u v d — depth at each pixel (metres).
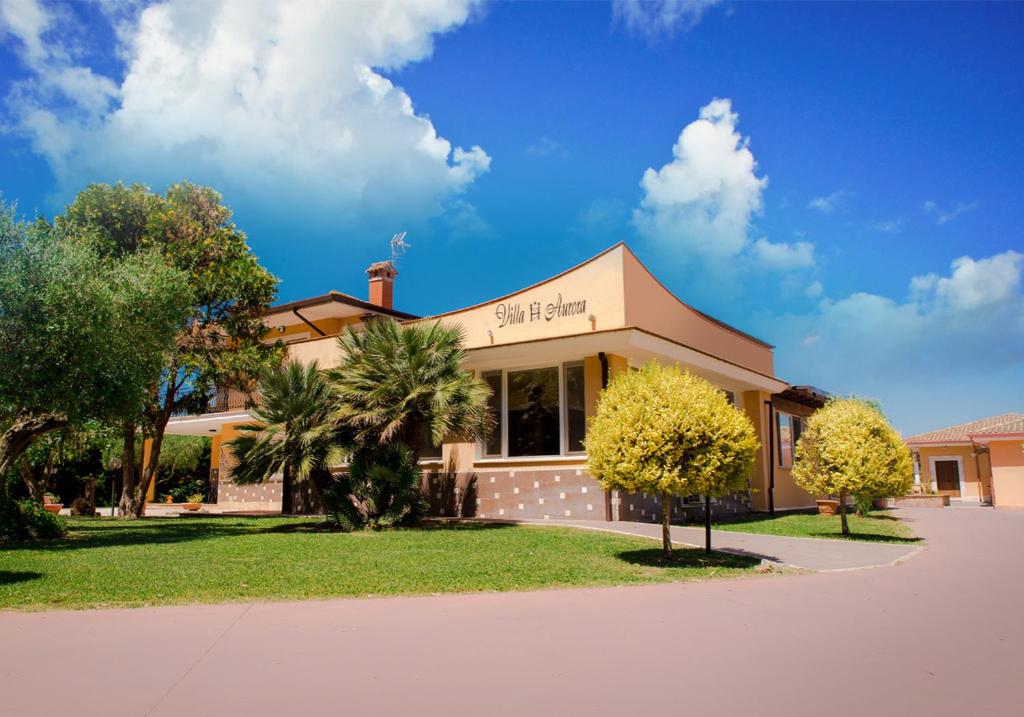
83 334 12.60
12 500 14.20
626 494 16.52
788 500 24.25
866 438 14.76
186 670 5.07
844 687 4.62
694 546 12.28
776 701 4.35
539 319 17.78
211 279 22.38
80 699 4.44
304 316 28.00
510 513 17.53
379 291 29.53
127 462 22.31
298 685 4.71
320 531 15.45
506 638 5.99
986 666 5.12
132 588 8.36
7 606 7.47
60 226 21.42
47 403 12.61
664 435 10.36
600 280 16.91
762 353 24.75
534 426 17.77
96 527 16.89
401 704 4.32
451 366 15.91
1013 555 12.00
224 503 26.72
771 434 23.23
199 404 23.22
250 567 9.84
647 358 17.61
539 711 4.18
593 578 9.19
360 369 15.89
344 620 6.75
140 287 14.33
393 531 14.73
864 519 19.61
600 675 4.90
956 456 40.50
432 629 6.35
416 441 16.00
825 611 7.11
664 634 6.12
